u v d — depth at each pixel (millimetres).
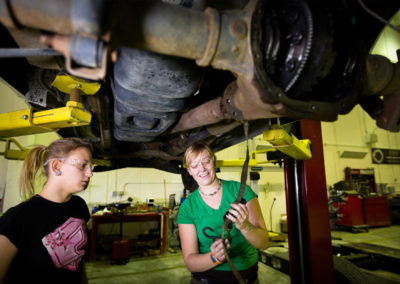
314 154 1846
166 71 668
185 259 999
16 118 972
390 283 2184
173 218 4656
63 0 344
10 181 3943
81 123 958
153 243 4477
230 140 1864
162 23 406
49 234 792
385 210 6199
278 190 6113
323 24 451
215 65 475
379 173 7523
